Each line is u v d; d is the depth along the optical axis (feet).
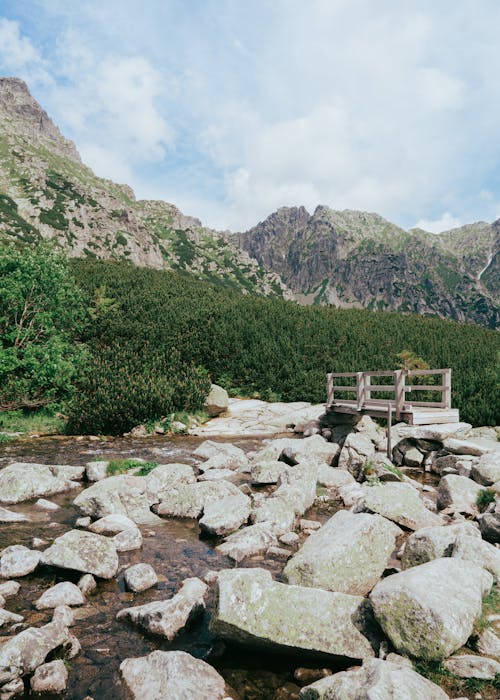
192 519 26.99
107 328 79.82
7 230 340.39
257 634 13.11
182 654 12.71
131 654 13.69
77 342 75.72
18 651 12.47
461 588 14.05
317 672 13.07
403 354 77.36
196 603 15.85
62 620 14.92
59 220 419.33
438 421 42.19
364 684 10.64
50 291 63.93
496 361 77.15
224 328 87.30
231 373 79.30
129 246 466.70
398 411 42.47
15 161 512.22
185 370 71.77
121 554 21.21
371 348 88.12
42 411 58.29
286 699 12.01
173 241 635.66
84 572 18.39
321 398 71.82
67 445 46.68
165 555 21.26
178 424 58.03
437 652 12.10
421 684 10.74
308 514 28.04
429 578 14.05
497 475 32.22
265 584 14.37
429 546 18.25
